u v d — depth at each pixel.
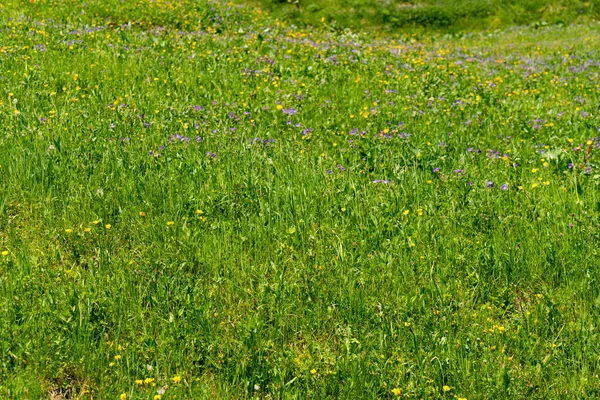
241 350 5.38
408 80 13.63
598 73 15.88
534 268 6.52
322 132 10.31
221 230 7.05
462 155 9.07
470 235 7.14
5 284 5.90
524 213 7.39
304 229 7.14
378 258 6.58
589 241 6.83
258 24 21.83
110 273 6.30
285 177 8.17
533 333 5.71
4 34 15.29
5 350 5.14
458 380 5.14
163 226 7.04
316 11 28.56
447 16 29.12
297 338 5.75
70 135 9.02
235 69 13.77
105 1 21.09
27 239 6.79
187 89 12.12
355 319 5.83
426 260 6.62
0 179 7.80
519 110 12.12
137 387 5.06
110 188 7.75
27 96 10.78
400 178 8.23
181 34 17.70
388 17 28.48
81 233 6.82
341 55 16.03
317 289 6.11
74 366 5.20
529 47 22.70
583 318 5.78
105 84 11.98
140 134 9.34
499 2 30.47
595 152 9.25
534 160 9.12
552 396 5.03
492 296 6.14
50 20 17.77
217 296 6.06
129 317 5.69
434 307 6.00
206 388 5.07
